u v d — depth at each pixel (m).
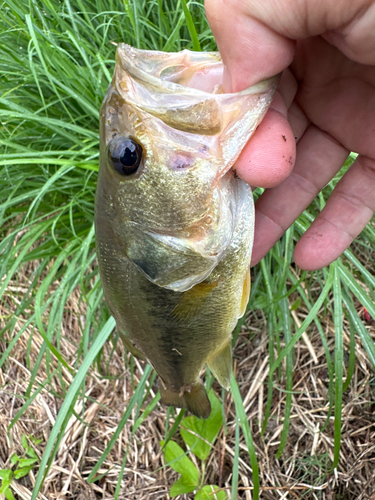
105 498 0.26
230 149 0.12
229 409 0.26
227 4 0.11
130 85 0.12
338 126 0.16
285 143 0.13
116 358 0.28
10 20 0.22
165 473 0.26
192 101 0.12
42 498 0.26
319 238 0.17
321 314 0.26
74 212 0.24
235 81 0.12
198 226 0.13
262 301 0.23
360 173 0.17
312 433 0.25
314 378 0.25
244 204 0.14
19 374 0.29
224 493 0.23
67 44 0.22
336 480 0.24
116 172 0.12
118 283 0.14
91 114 0.21
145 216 0.13
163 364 0.16
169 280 0.13
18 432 0.28
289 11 0.10
